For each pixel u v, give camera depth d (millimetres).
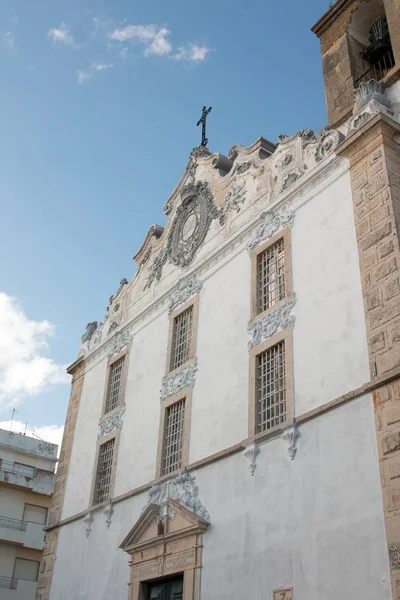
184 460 19156
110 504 22375
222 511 16938
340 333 15438
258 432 17016
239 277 20109
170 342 22531
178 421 20750
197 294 21984
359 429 13906
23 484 44375
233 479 16984
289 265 17922
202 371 20109
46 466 48312
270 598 14430
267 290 18984
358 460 13664
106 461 24344
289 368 16469
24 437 48000
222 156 23984
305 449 15109
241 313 19328
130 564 19922
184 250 23875
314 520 14133
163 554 18469
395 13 18516
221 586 15945
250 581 15164
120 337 26578
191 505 18047
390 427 13188
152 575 18641
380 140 16297
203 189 24031
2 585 41188
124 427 23609
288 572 14250
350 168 17047
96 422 25844
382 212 15500
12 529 42594
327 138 18359
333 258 16562
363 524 12977
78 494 25016
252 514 15906
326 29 21859
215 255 21766
